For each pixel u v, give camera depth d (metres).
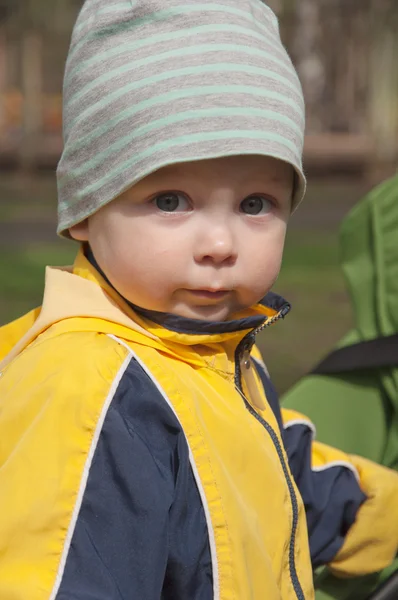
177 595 1.24
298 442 1.62
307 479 1.61
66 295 1.37
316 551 1.61
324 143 16.66
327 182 16.20
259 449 1.33
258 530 1.29
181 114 1.25
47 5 16.22
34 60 16.28
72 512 1.16
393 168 16.31
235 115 1.26
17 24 16.20
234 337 1.37
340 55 17.50
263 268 1.32
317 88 17.55
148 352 1.30
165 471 1.22
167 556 1.20
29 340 1.37
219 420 1.29
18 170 16.44
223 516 1.24
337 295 7.27
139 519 1.18
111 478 1.19
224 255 1.27
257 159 1.29
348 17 17.19
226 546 1.24
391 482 1.68
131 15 1.30
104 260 1.33
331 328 6.20
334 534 1.63
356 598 1.77
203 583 1.24
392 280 1.92
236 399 1.37
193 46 1.29
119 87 1.28
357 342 1.95
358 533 1.64
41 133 16.88
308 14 17.02
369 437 1.94
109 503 1.18
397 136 16.31
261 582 1.27
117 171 1.27
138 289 1.30
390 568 1.78
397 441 1.90
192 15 1.30
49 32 16.36
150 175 1.27
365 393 1.94
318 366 1.98
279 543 1.32
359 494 1.65
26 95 16.34
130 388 1.25
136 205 1.29
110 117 1.28
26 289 7.21
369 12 16.73
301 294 7.28
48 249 9.15
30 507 1.16
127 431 1.21
